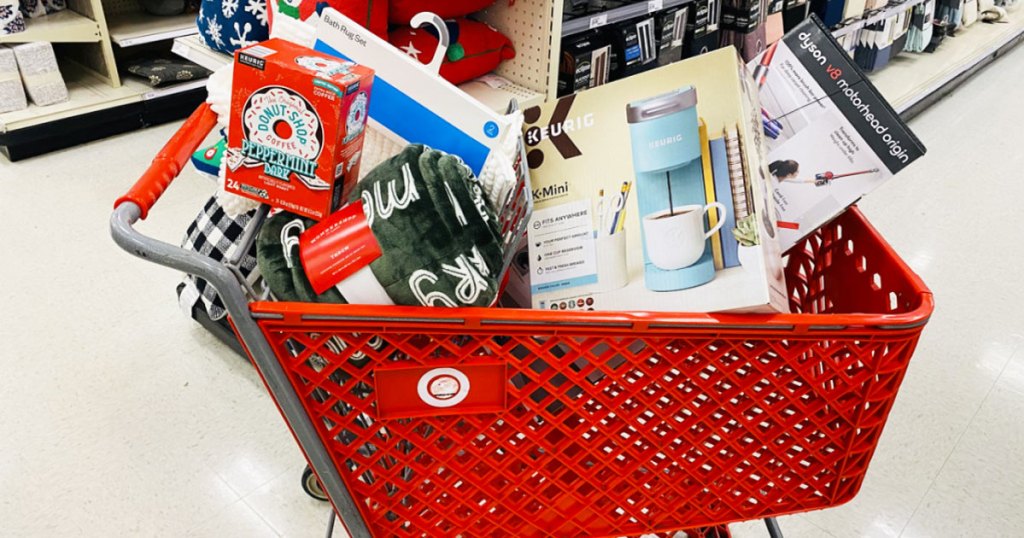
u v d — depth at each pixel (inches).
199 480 73.6
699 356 45.9
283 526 69.2
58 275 101.2
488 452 42.0
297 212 37.1
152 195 35.4
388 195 35.4
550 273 43.5
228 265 35.1
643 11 111.4
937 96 176.6
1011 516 71.9
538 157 44.0
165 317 95.0
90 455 75.6
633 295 41.4
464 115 41.1
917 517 71.6
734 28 133.3
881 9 169.3
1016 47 229.0
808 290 56.1
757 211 37.9
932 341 95.2
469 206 36.0
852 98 45.7
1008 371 90.7
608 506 45.6
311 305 34.8
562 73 106.2
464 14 85.8
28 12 139.2
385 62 41.9
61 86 135.7
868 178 46.4
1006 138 156.9
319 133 34.9
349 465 46.6
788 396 42.1
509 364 38.8
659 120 40.2
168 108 147.7
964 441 80.4
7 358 87.0
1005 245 116.8
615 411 41.3
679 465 44.2
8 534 67.5
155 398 82.8
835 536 69.2
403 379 38.1
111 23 150.9
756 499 46.5
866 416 43.3
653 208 40.5
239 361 88.6
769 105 48.1
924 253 114.0
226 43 80.9
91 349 89.1
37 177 126.0
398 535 45.2
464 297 35.7
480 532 45.4
